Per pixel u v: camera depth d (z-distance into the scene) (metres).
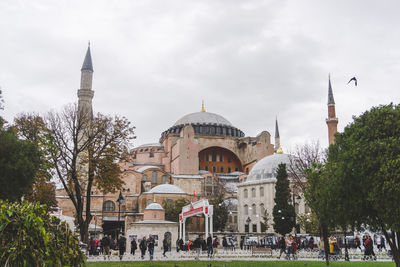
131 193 81.00
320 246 30.50
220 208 69.88
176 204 71.69
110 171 35.12
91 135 35.69
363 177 15.54
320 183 18.84
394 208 14.62
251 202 72.75
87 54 83.94
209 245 31.27
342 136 18.11
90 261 27.20
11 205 7.44
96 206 75.50
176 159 90.62
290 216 56.75
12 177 25.39
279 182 58.88
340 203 16.47
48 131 32.94
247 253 40.16
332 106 68.06
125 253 43.66
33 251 7.04
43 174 33.09
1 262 6.67
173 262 25.61
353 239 45.94
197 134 105.88
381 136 15.97
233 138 101.56
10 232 7.00
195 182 85.69
